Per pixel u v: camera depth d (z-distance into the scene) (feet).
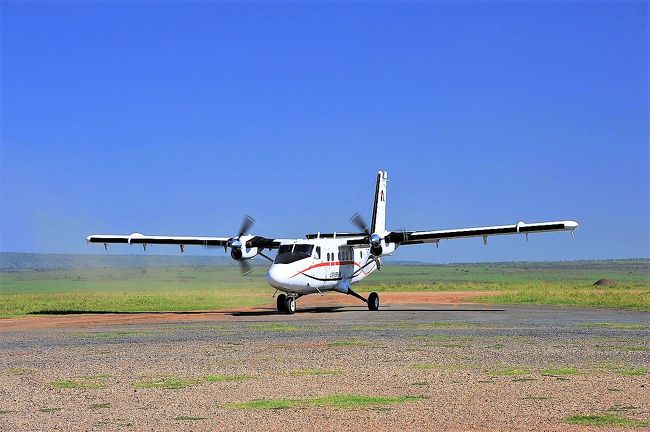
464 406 36.81
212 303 149.18
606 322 88.89
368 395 39.99
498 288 244.42
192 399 39.32
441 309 125.49
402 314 110.52
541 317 99.66
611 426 32.32
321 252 118.21
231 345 64.69
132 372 48.91
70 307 134.62
